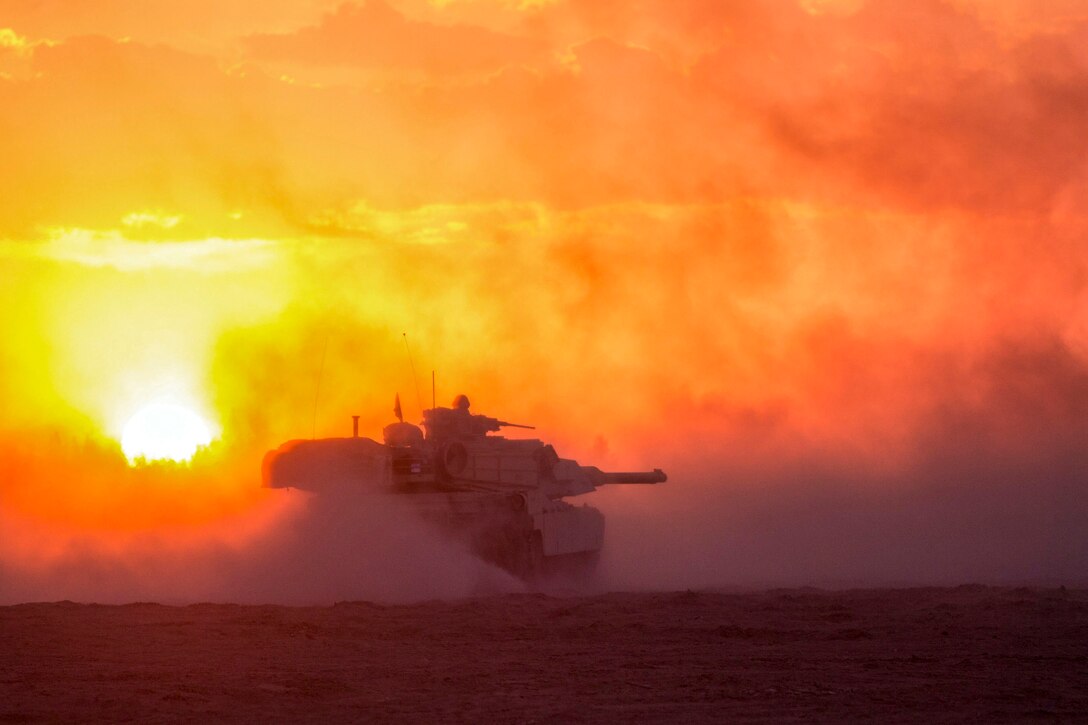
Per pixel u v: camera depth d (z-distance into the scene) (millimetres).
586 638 102625
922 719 71875
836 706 75625
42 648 97875
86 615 114438
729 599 125750
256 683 83438
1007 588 135750
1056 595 129125
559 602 126562
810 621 111312
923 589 135625
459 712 74688
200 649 97562
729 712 74250
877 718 72250
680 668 88938
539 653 95750
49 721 73188
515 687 82312
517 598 131500
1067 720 71500
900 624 108062
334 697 79438
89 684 83562
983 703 76000
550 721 72125
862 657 92625
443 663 91438
